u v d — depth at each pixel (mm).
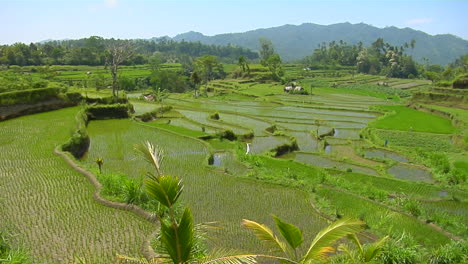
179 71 151000
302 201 21844
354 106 83188
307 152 41062
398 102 93500
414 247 15148
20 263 11328
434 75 132375
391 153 42750
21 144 31328
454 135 51125
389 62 183125
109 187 20375
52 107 48125
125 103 53688
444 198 25438
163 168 28234
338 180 26781
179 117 56562
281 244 8945
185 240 7332
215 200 21641
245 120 59344
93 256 13969
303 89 109688
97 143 36344
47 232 15875
